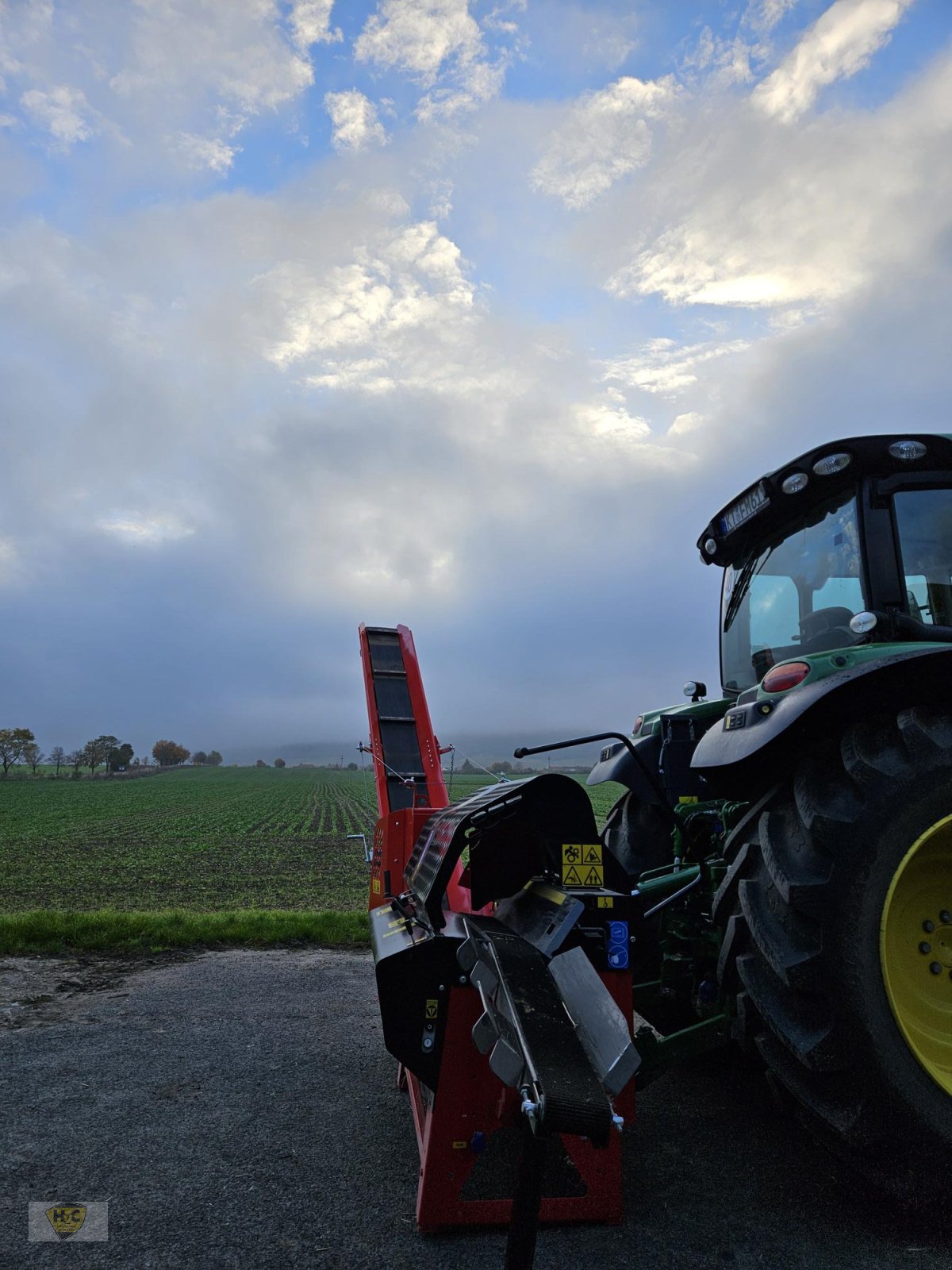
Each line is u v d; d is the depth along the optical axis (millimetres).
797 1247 2186
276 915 7863
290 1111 3205
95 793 79562
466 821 2521
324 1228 2293
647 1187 2559
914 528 2961
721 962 2631
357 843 31344
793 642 3406
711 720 4188
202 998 5062
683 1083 3605
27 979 5500
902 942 2479
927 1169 2164
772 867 2445
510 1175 2646
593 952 2428
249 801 66500
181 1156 2777
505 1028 1787
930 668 2516
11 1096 3336
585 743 3092
